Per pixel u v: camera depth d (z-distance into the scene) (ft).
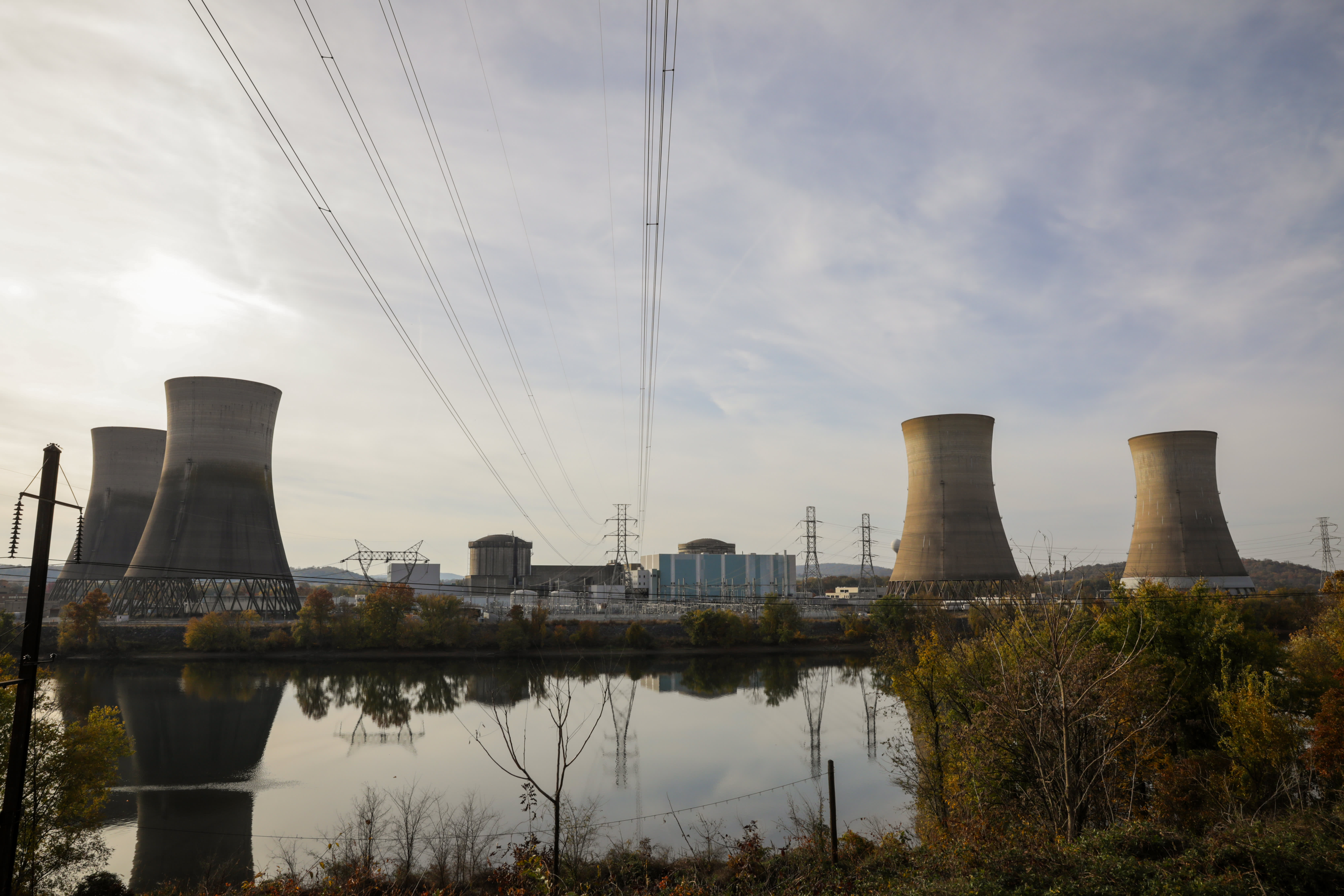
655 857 88.12
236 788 123.44
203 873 90.33
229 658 270.87
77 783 83.30
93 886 81.10
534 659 271.08
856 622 301.22
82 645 274.36
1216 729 80.59
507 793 118.11
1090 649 57.47
